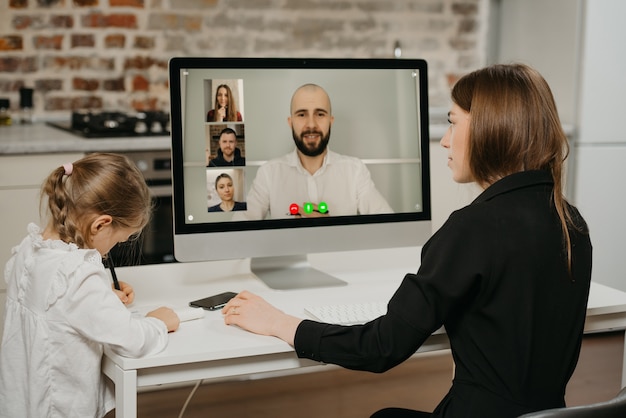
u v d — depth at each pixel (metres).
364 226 1.97
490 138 1.33
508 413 1.29
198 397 2.78
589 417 1.06
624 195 3.52
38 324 1.41
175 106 1.79
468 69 4.18
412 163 2.01
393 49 4.05
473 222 1.29
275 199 1.89
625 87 3.45
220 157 1.84
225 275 2.00
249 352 1.42
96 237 1.52
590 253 1.38
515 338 1.28
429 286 1.29
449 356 3.23
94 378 1.44
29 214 3.00
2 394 1.49
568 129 3.43
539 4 3.69
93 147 3.07
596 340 3.46
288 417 2.61
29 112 3.56
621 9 3.40
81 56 3.60
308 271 2.02
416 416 1.55
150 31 3.66
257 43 3.82
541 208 1.30
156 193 3.23
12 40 3.50
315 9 3.88
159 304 1.73
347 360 1.36
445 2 4.08
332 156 1.93
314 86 1.90
